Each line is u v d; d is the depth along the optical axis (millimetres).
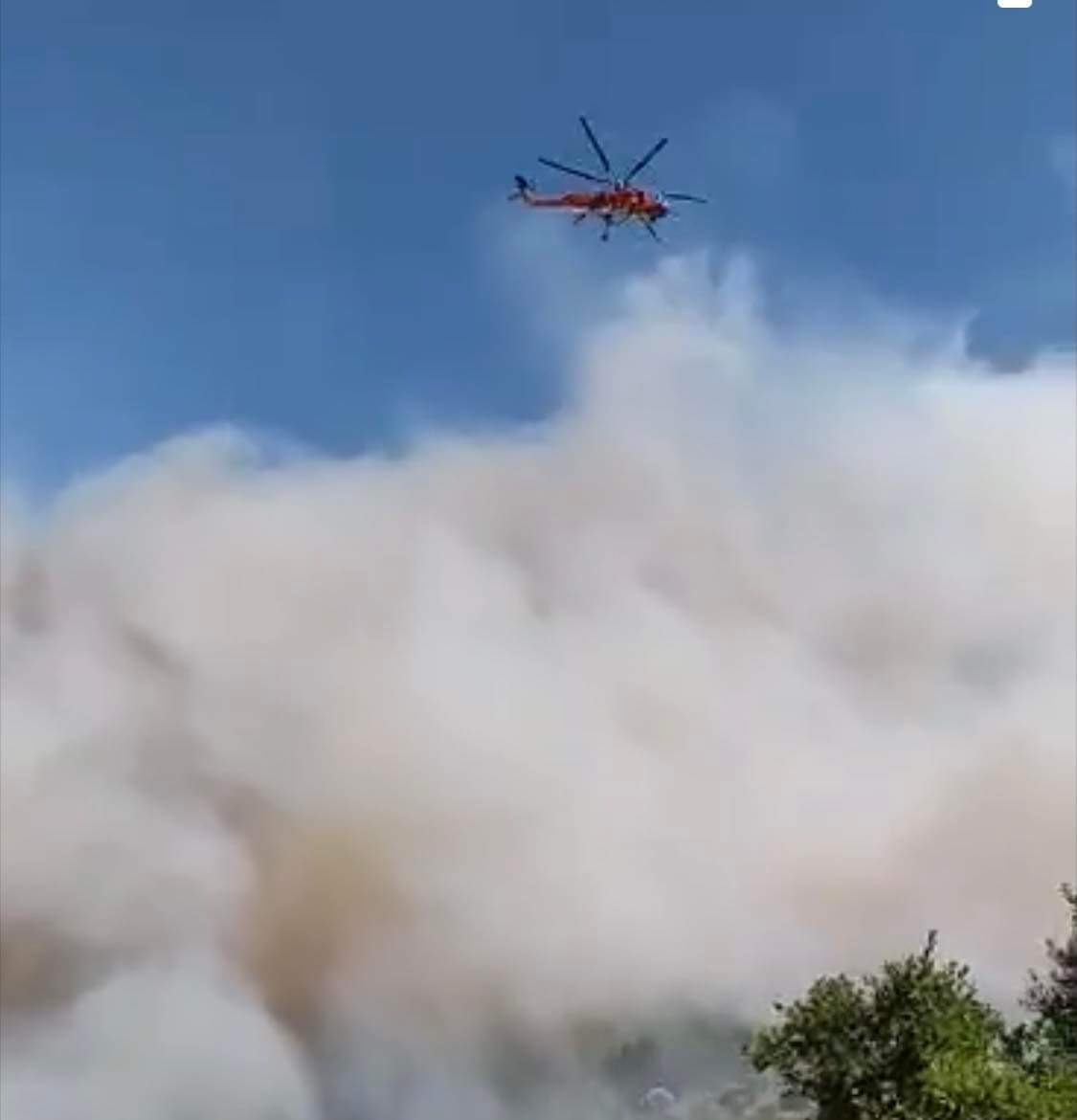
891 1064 49688
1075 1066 51688
